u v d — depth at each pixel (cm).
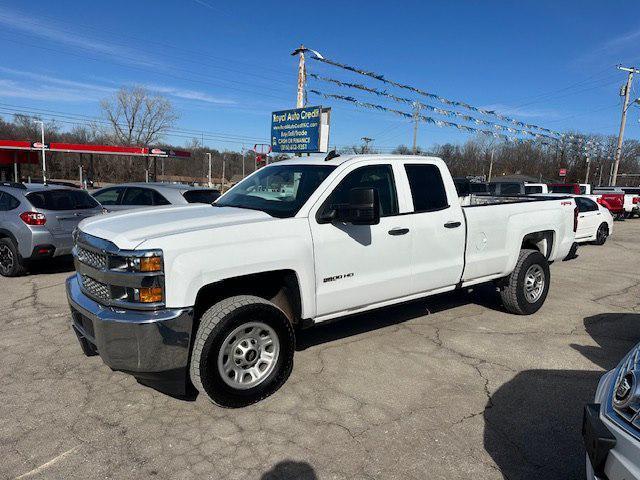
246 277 366
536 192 1833
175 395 353
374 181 442
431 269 476
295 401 367
